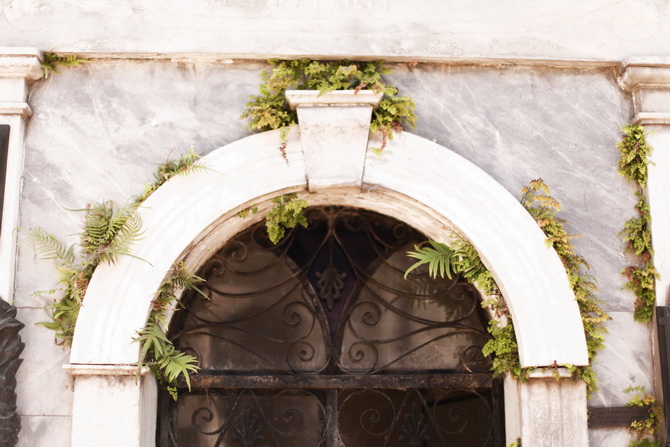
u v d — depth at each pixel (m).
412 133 4.87
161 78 4.89
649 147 4.88
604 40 4.99
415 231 5.20
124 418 4.41
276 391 5.02
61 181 4.75
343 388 5.01
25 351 4.55
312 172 4.71
